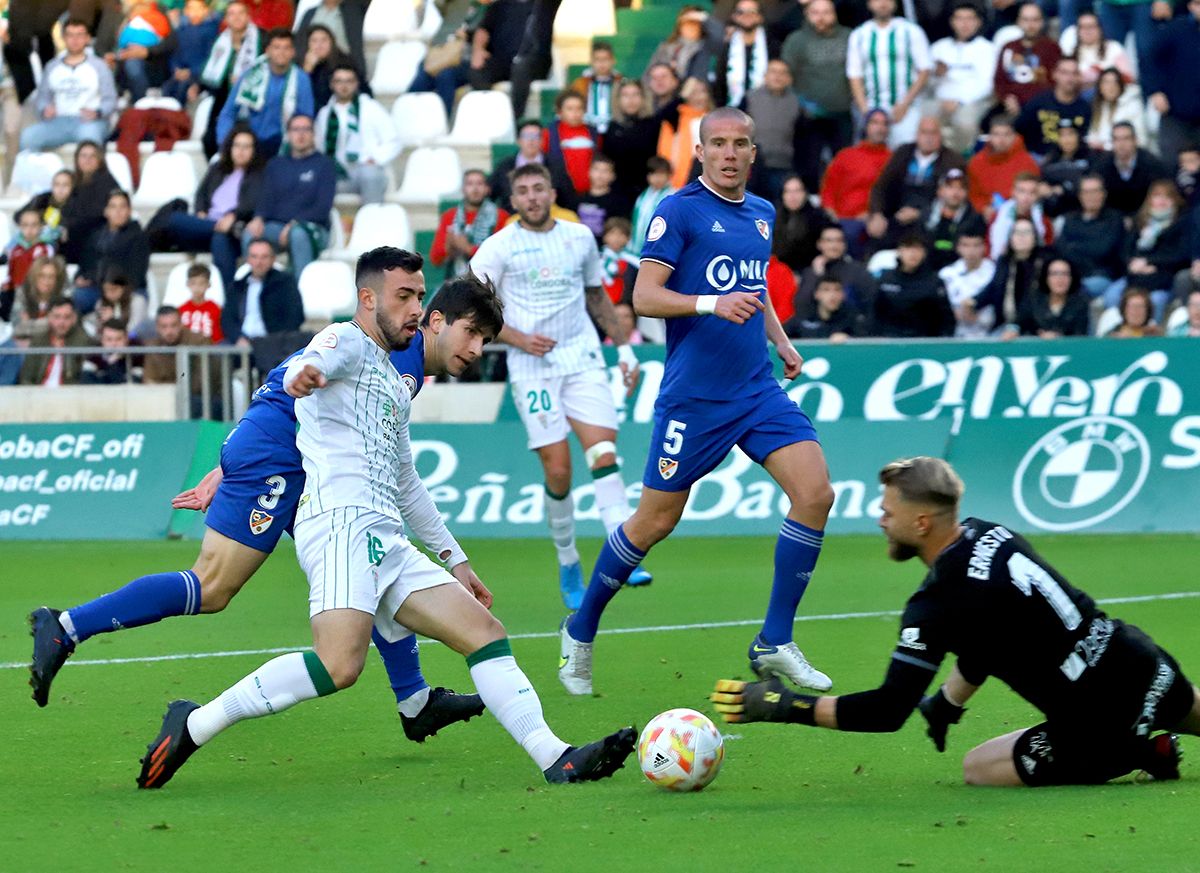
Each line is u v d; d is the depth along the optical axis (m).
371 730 22.70
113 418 51.78
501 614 34.44
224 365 51.34
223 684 26.83
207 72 65.75
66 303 53.84
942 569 17.38
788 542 24.42
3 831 16.86
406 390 19.78
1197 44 55.72
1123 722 17.70
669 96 58.56
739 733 21.91
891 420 47.09
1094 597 34.38
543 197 33.78
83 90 67.38
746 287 24.84
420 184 65.19
